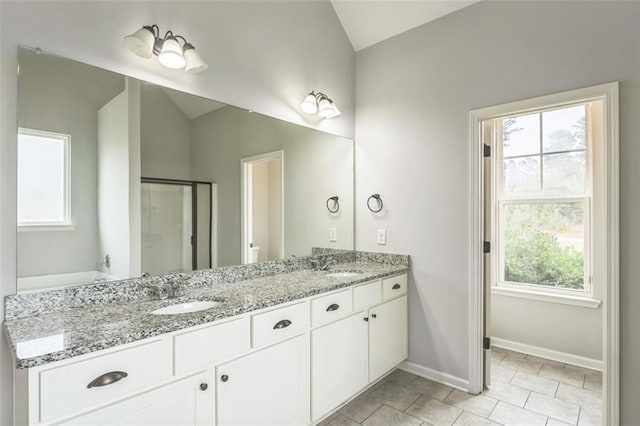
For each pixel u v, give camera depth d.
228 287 1.91
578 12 1.90
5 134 1.30
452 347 2.42
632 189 1.72
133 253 1.67
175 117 1.82
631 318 1.72
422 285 2.58
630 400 1.73
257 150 2.23
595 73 1.84
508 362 2.81
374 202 2.85
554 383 2.45
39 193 1.39
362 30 2.83
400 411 2.11
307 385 1.80
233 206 2.10
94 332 1.15
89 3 1.50
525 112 2.14
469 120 2.32
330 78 2.75
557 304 2.84
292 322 1.71
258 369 1.55
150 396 1.18
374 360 2.29
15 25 1.32
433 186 2.51
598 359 2.65
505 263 3.20
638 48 1.72
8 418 1.26
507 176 3.20
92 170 1.54
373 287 2.28
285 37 2.39
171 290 1.68
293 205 2.45
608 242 1.77
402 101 2.69
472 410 2.11
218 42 1.99
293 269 2.47
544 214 2.99
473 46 2.31
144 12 1.67
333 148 2.78
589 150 2.76
